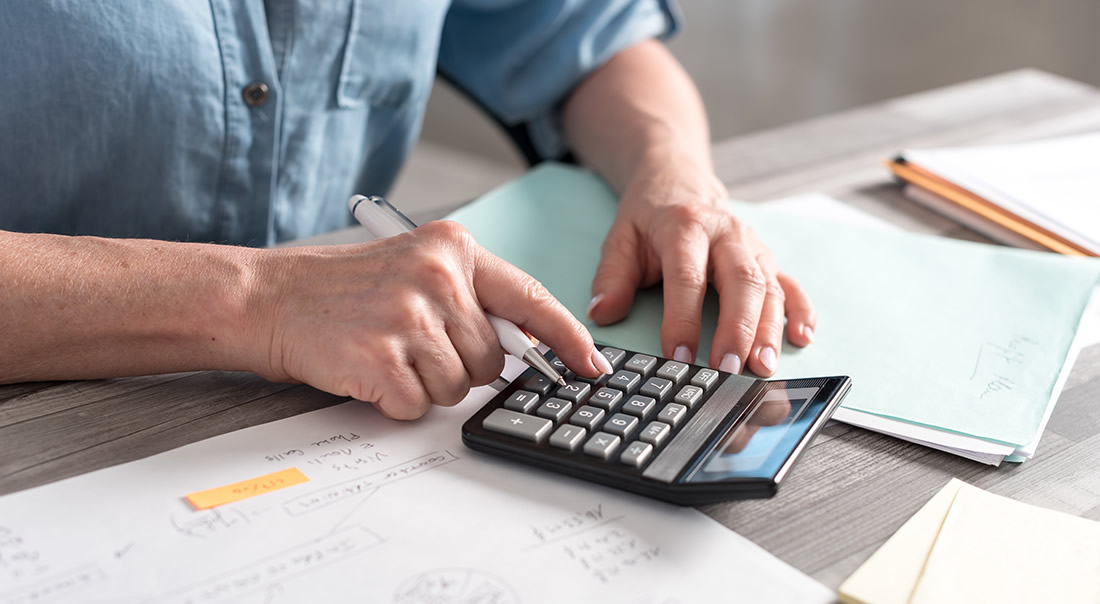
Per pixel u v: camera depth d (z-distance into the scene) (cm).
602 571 31
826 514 35
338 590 30
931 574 31
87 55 61
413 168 286
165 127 67
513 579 30
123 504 34
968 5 180
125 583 30
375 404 41
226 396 43
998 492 37
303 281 43
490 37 92
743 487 33
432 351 41
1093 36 164
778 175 80
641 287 57
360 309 41
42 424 39
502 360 44
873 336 51
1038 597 30
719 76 230
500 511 34
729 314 48
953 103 100
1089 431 43
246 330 42
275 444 39
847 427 42
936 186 74
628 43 91
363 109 82
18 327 41
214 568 31
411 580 30
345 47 77
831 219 70
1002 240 68
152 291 42
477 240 63
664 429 38
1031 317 53
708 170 70
